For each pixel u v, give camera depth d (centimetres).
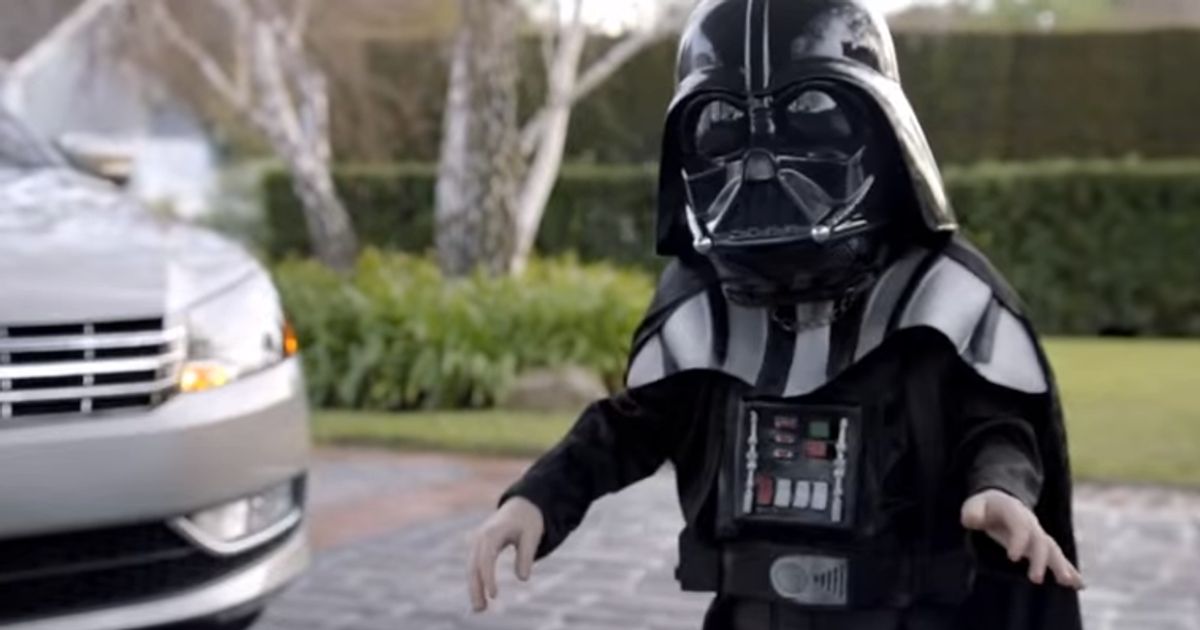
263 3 1230
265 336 458
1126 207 1560
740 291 209
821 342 211
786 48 199
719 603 230
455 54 1135
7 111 629
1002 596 221
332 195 1341
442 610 552
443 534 671
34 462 393
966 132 1691
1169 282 1555
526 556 221
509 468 830
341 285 1095
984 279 212
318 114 1287
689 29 211
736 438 217
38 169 545
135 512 404
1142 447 860
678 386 225
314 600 565
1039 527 198
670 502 727
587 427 230
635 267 1493
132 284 432
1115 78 1667
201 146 1894
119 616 403
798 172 200
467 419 983
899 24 1662
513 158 1139
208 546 419
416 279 1124
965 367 209
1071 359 1335
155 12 1374
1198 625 525
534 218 1169
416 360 1032
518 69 1306
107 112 1841
